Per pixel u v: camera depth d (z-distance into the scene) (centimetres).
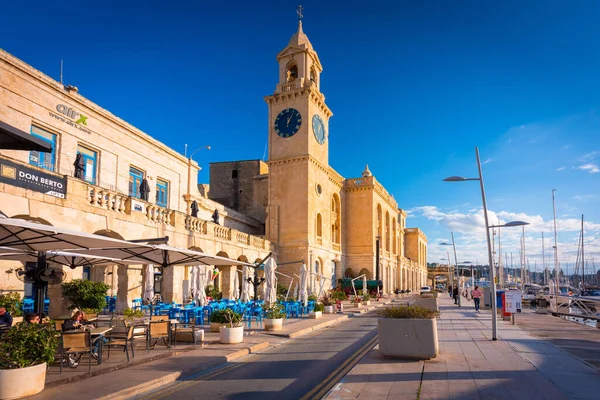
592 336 1708
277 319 1941
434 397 820
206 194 5475
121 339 1228
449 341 1527
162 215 2330
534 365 1094
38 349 876
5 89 2053
